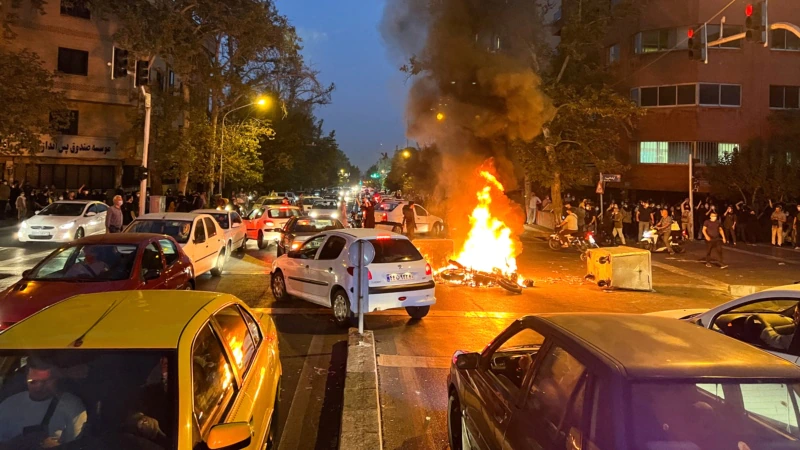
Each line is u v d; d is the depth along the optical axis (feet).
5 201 86.79
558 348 10.95
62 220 60.80
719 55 104.53
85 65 111.04
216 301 13.42
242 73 103.76
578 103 91.50
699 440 8.45
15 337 10.59
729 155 93.04
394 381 21.85
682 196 107.55
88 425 9.46
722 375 9.11
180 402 9.70
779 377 9.21
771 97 104.78
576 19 95.76
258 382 13.37
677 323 12.00
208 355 11.57
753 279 49.96
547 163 98.43
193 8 95.30
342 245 30.89
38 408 9.64
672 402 8.74
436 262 49.55
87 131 114.11
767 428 8.85
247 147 110.11
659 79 109.19
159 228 39.45
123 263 24.36
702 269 56.49
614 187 123.34
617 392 8.82
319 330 29.58
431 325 30.81
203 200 87.51
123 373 10.02
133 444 9.23
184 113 98.12
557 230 72.08
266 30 95.76
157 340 10.61
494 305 36.63
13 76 60.95
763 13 45.01
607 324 11.59
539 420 10.25
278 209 68.18
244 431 9.83
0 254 53.47
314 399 20.03
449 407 16.15
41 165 112.57
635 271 43.91
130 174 129.08
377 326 30.45
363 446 15.47
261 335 15.57
